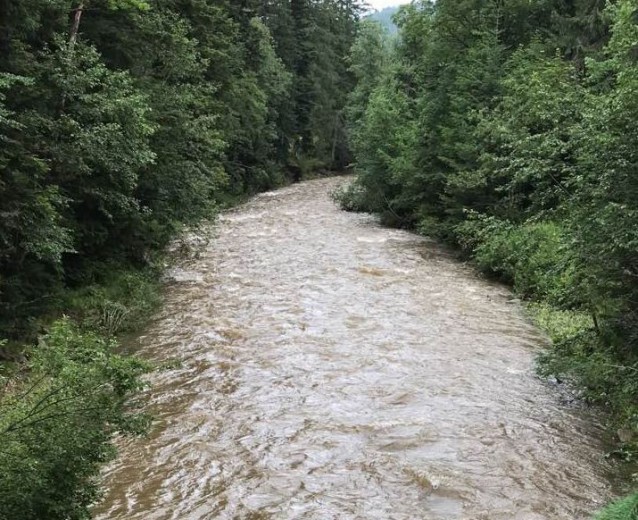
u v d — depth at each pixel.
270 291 16.16
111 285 14.27
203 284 16.84
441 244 23.56
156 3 20.11
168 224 17.47
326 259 20.45
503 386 10.05
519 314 14.36
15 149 10.05
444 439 8.23
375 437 8.30
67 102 12.66
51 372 5.25
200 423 8.68
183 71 18.89
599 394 9.09
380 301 15.32
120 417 5.18
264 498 6.84
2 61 10.93
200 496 6.88
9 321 10.16
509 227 17.03
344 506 6.68
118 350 11.59
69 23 14.82
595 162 8.45
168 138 16.94
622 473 7.41
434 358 11.35
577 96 12.00
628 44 10.23
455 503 6.74
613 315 9.25
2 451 4.43
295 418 8.87
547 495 6.90
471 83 23.45
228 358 11.26
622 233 7.65
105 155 12.44
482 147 20.92
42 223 10.13
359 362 11.12
